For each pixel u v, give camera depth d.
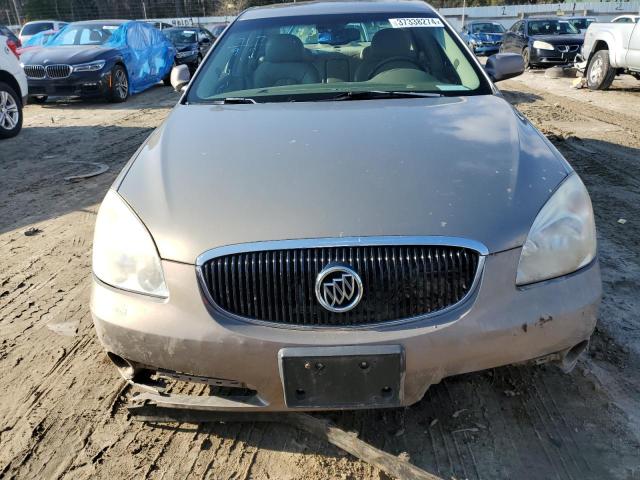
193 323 1.88
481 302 1.85
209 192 2.06
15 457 2.16
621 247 3.75
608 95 10.32
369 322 1.85
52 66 10.20
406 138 2.36
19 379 2.62
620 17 11.77
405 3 3.79
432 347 1.82
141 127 8.44
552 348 1.93
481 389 2.39
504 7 34.12
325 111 2.75
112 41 11.55
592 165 5.59
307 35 3.48
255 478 2.03
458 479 1.98
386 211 1.91
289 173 2.12
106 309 1.99
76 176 5.86
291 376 1.83
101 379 2.60
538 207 1.97
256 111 2.83
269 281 1.86
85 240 4.23
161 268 1.92
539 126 7.31
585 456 2.05
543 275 1.92
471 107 2.76
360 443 2.02
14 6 35.47
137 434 2.26
